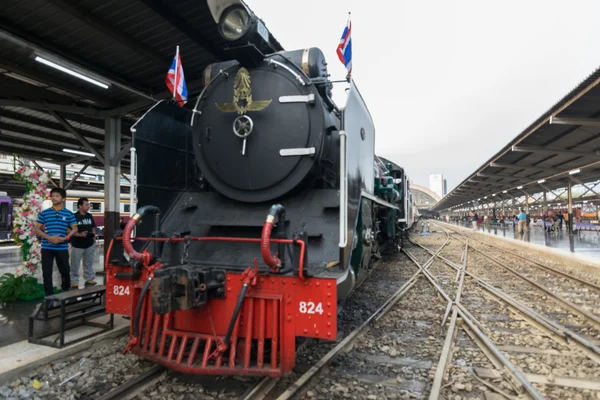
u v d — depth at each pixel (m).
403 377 3.64
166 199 4.90
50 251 5.55
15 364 3.56
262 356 3.15
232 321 3.11
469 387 3.39
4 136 11.48
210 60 7.25
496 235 24.50
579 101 8.37
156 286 3.01
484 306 6.48
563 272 10.08
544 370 3.83
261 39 4.24
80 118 10.21
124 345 4.32
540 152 12.87
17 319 5.09
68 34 6.05
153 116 4.68
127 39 6.24
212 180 4.60
